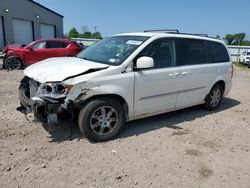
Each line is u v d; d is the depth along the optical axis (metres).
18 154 3.98
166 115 6.15
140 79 4.71
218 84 6.62
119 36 5.59
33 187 3.26
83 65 4.43
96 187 3.32
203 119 6.05
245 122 6.05
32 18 32.34
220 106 7.31
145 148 4.41
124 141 4.62
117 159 4.00
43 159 3.88
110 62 4.68
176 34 5.55
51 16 36.84
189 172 3.77
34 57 13.16
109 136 4.58
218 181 3.61
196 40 5.94
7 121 5.23
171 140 4.78
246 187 3.52
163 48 5.18
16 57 12.88
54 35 38.53
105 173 3.62
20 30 30.64
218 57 6.53
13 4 28.62
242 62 25.75
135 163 3.92
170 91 5.30
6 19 27.81
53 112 4.05
